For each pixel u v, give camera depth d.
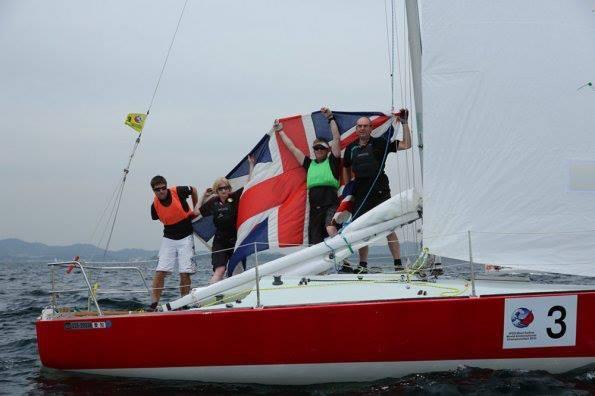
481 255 5.95
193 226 8.16
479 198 5.98
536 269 5.86
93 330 6.19
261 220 7.78
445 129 6.10
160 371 6.05
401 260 7.76
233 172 8.06
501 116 5.98
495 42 6.02
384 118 7.75
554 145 5.86
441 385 5.43
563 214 5.82
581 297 5.60
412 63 6.82
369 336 5.70
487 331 5.62
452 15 6.12
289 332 5.77
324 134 7.94
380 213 6.73
